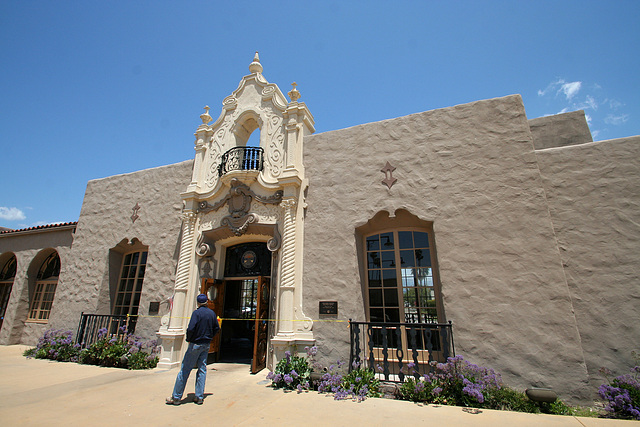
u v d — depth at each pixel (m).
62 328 9.82
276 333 6.87
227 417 4.35
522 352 5.33
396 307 6.68
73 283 10.30
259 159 8.26
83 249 10.57
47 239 11.84
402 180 6.93
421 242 6.85
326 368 6.27
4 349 10.27
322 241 7.15
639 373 4.84
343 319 6.51
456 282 5.97
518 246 5.82
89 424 4.04
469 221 6.22
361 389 5.36
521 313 5.50
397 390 5.42
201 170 9.12
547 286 5.49
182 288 8.10
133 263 10.09
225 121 9.32
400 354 6.38
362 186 7.21
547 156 6.26
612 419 4.27
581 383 4.96
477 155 6.55
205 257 8.33
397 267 6.88
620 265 5.38
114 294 9.98
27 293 11.68
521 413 4.55
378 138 7.43
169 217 9.44
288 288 6.91
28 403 4.86
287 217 7.41
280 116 8.55
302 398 5.25
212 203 8.56
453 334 5.76
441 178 6.66
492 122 6.64
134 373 7.03
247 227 7.81
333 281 6.80
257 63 9.57
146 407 4.70
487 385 5.08
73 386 5.86
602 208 5.70
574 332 5.19
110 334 9.09
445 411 4.64
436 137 6.96
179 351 7.81
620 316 5.19
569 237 5.75
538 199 5.93
